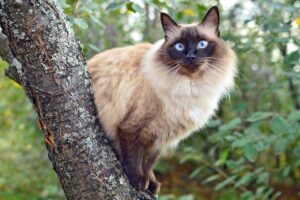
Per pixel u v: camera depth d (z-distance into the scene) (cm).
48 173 183
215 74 105
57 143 88
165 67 101
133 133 99
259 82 180
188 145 183
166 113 100
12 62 104
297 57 129
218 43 107
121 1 119
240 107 149
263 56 172
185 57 102
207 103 104
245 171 158
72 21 110
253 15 144
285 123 121
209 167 167
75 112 87
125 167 99
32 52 85
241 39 142
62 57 86
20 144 200
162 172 189
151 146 103
